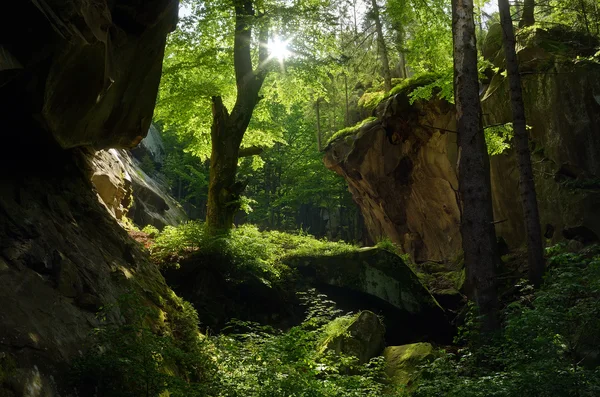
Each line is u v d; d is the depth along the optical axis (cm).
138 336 613
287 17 1445
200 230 1362
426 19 1867
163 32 805
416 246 2462
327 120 3544
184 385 565
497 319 920
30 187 705
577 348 696
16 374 436
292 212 3881
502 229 1850
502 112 1806
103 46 624
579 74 1573
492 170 1873
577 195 1495
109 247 823
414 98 1703
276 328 1324
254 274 1312
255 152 1603
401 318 1430
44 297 554
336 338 1066
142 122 902
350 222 3847
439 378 760
